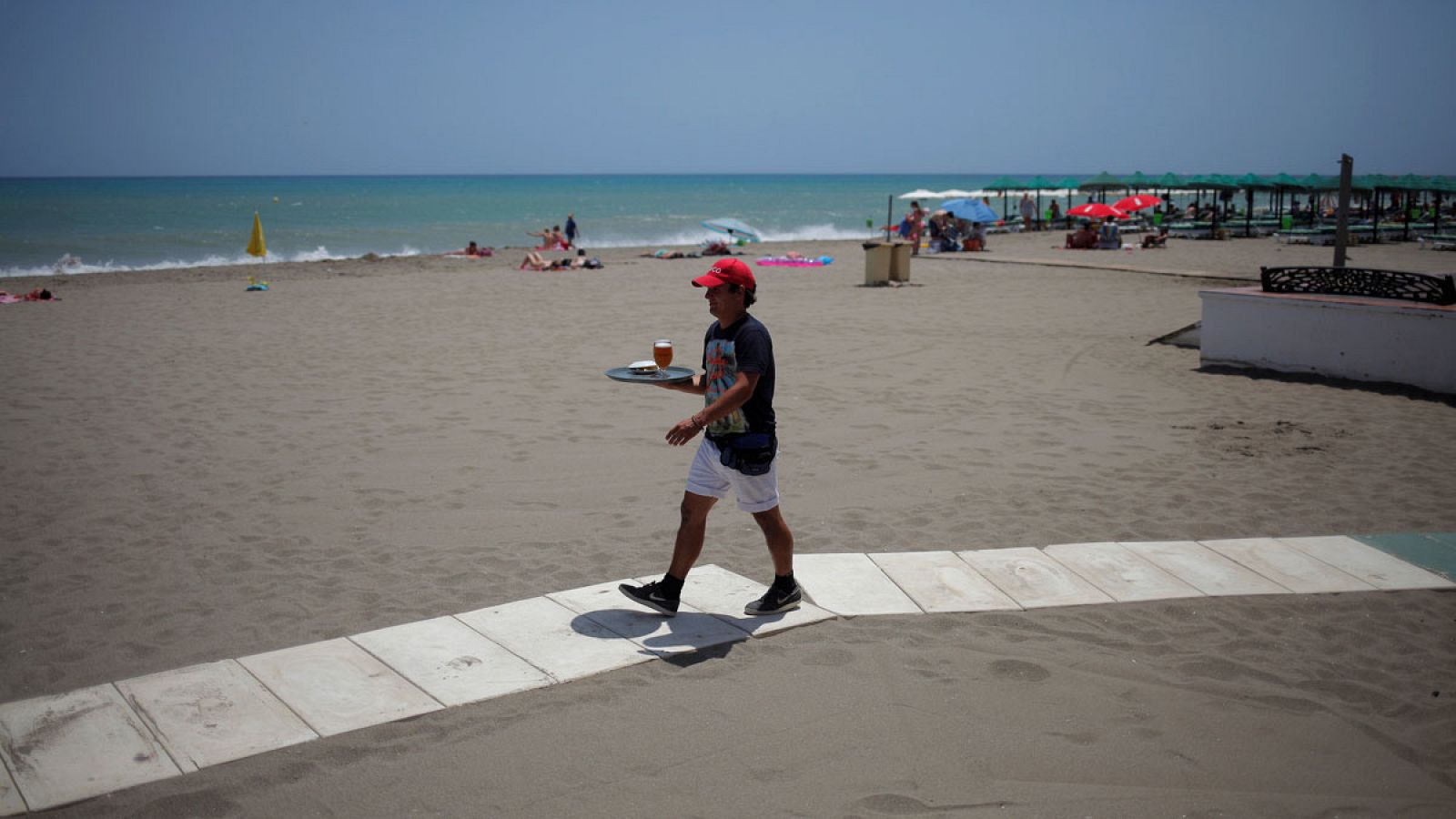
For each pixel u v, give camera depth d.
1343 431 8.82
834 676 4.40
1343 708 4.18
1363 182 36.06
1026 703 4.16
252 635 4.83
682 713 4.05
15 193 127.06
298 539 6.25
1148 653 4.68
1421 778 3.65
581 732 3.90
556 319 16.70
